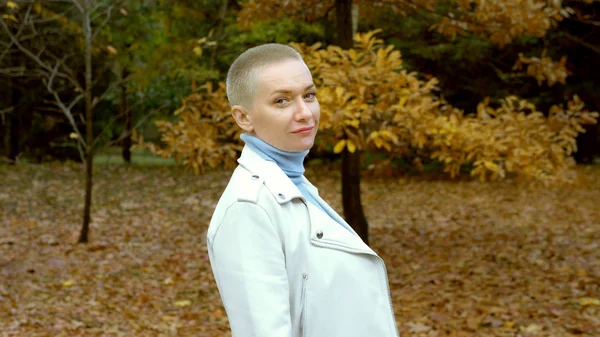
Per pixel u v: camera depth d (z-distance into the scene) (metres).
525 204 12.79
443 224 10.97
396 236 9.86
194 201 13.60
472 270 7.44
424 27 13.59
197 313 6.08
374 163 7.91
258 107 1.65
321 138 6.64
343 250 1.62
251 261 1.52
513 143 6.75
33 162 20.72
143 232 10.42
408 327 5.42
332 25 15.91
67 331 5.52
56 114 20.42
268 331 1.47
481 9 7.35
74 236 9.90
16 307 6.29
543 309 5.77
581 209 12.08
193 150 7.12
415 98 6.51
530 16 7.22
